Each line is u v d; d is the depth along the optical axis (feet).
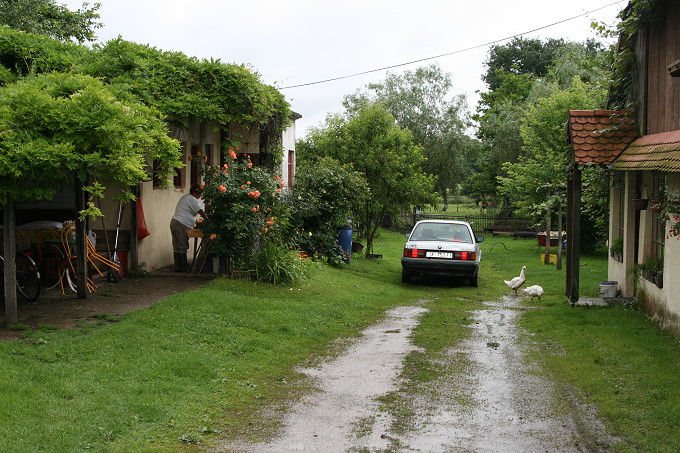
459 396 21.66
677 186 30.53
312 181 59.16
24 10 61.57
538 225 97.50
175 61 40.37
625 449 16.69
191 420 18.29
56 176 24.61
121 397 18.94
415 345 30.09
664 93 34.30
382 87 152.35
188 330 27.71
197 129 47.83
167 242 46.42
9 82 34.09
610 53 45.09
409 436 17.75
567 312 37.76
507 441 17.39
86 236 34.19
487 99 187.83
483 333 33.45
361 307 40.19
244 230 40.37
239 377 23.09
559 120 94.17
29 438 15.38
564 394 21.85
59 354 22.22
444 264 53.62
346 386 22.81
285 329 30.76
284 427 18.34
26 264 31.91
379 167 72.43
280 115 49.62
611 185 44.19
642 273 36.63
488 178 144.05
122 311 29.86
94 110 25.48
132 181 27.78
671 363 24.50
